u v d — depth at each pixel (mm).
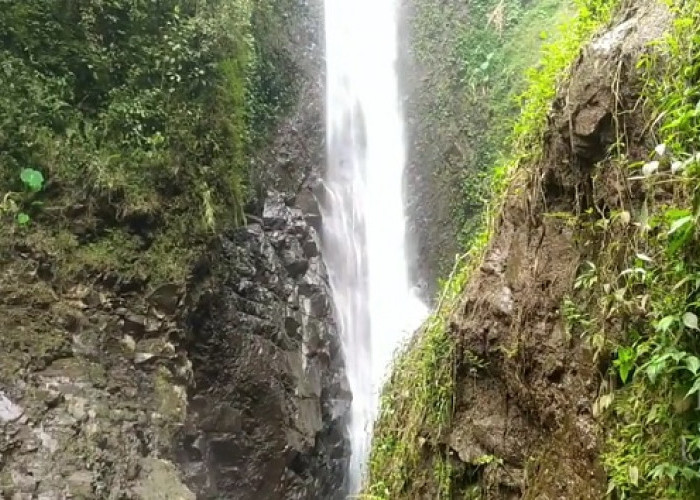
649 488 2463
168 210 6496
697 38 2541
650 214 2689
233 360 7082
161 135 6605
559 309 3281
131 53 6652
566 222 3365
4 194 5531
